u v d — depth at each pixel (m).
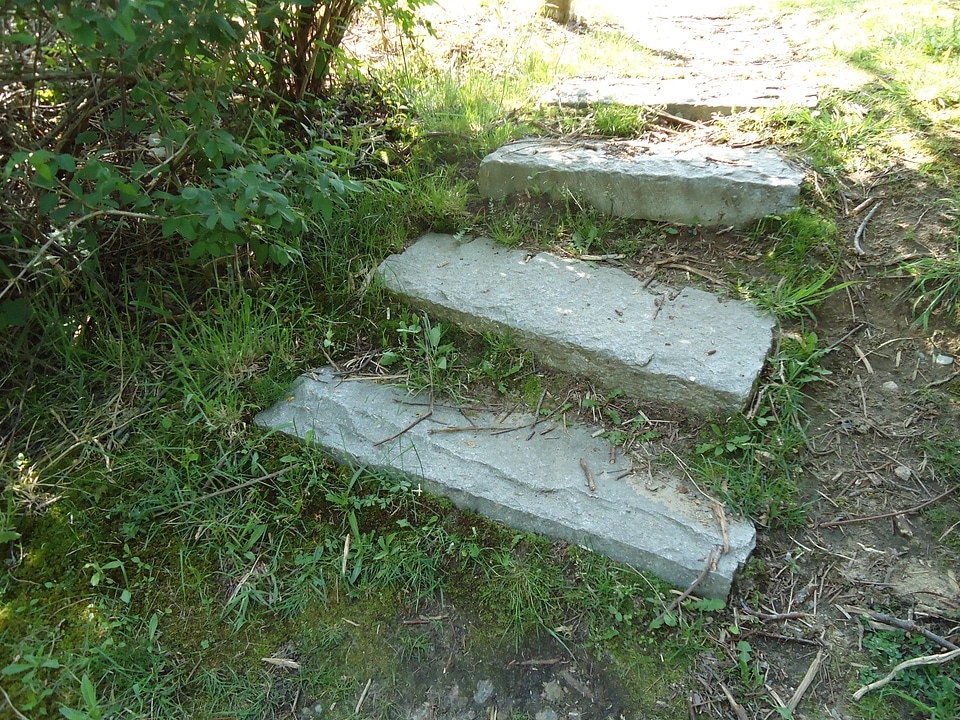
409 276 2.92
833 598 2.02
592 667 1.96
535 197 3.20
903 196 2.82
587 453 2.36
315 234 3.02
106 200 2.30
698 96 3.52
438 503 2.30
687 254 2.90
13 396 2.59
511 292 2.79
